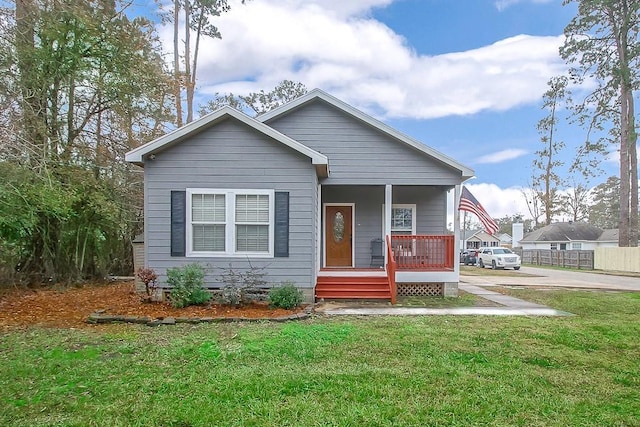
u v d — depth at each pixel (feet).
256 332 22.43
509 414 12.76
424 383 15.10
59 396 13.76
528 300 36.70
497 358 18.30
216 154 32.65
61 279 43.88
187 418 12.25
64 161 39.70
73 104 42.93
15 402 13.26
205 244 32.60
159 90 45.73
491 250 98.94
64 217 39.37
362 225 45.32
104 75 41.91
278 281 32.60
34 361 17.30
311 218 32.76
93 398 13.65
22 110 36.45
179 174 32.53
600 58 83.30
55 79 39.93
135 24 44.34
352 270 41.09
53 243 43.78
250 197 32.76
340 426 11.83
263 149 32.78
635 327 24.70
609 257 90.38
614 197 186.29
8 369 16.19
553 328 24.20
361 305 32.68
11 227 36.32
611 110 85.46
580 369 17.15
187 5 69.51
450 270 37.91
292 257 32.73
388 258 36.55
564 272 82.89
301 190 32.86
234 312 28.22
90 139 44.96
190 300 29.63
